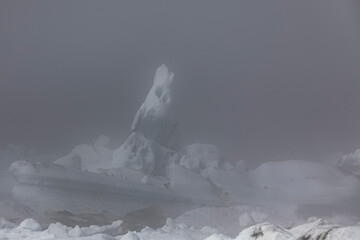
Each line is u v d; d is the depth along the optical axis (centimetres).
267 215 4406
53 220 4275
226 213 4344
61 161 5697
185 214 4281
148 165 5969
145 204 5216
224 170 6241
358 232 615
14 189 4575
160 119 6406
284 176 6150
